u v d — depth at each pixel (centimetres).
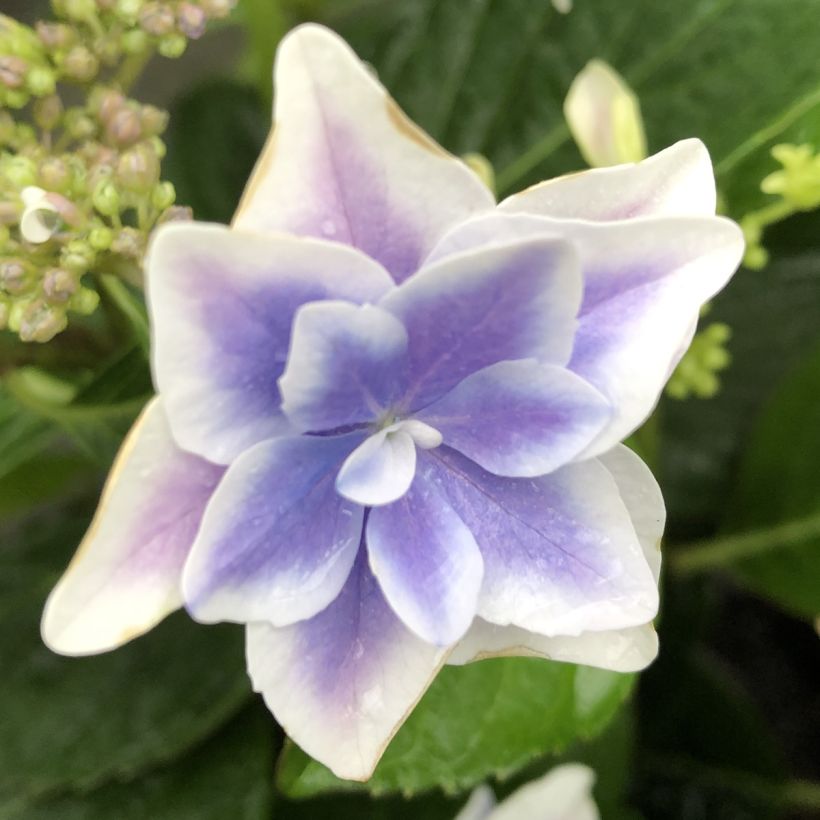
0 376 12
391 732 8
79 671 14
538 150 16
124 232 9
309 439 7
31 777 13
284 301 6
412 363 7
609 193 7
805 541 16
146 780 14
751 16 14
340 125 6
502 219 7
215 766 14
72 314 14
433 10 16
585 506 7
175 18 10
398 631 8
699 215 7
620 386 7
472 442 7
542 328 7
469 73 16
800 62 13
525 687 11
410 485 7
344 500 7
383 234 7
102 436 13
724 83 14
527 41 16
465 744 11
